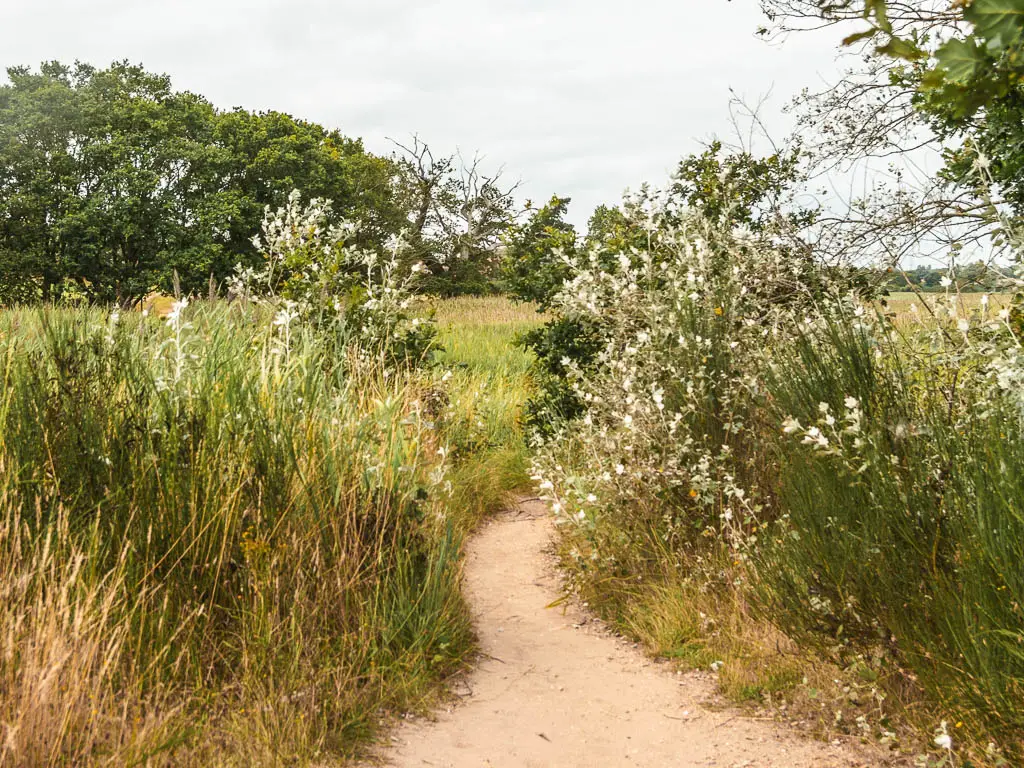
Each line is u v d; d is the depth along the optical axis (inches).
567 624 218.1
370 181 1796.3
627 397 255.8
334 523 181.8
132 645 145.9
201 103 1379.2
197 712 140.2
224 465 177.0
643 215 323.3
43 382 177.6
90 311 251.8
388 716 156.7
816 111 255.8
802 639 169.6
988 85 58.7
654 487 235.9
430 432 329.4
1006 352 155.4
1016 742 127.9
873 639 156.4
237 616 161.9
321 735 140.9
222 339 230.8
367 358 294.0
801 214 278.4
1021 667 128.0
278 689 149.3
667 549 232.8
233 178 1330.0
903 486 155.1
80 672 127.8
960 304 180.2
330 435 199.2
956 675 137.3
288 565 171.2
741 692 168.1
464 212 1991.9
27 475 165.3
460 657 184.9
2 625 131.7
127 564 156.6
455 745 149.3
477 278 1959.9
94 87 1274.6
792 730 152.6
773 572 177.9
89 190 1193.4
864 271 229.9
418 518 208.1
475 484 333.1
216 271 1198.9
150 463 168.2
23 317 238.2
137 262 1194.0
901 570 152.6
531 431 383.9
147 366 199.3
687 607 206.1
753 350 244.1
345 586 175.3
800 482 179.2
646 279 295.6
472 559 271.7
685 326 255.6
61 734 116.5
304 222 357.4
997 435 142.6
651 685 178.9
